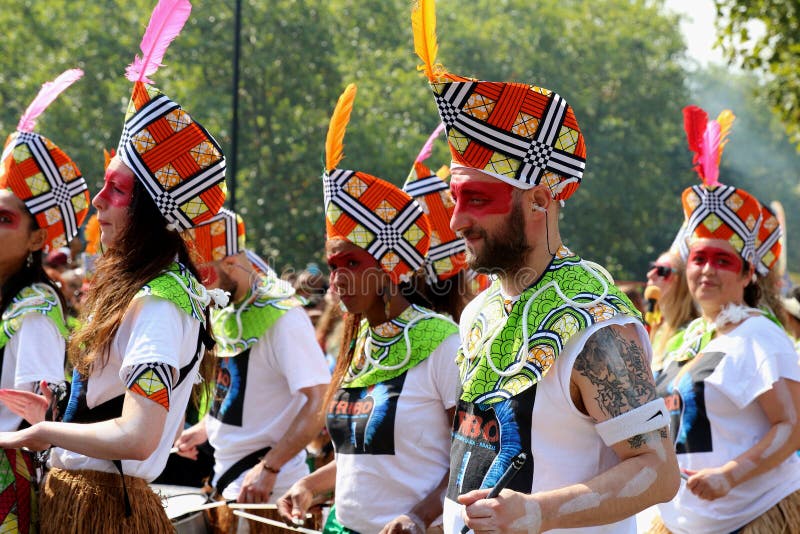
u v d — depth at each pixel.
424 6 4.18
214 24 47.44
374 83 50.03
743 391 6.81
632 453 3.90
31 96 43.53
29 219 6.19
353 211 6.17
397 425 5.91
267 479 7.30
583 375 3.96
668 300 8.68
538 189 4.14
